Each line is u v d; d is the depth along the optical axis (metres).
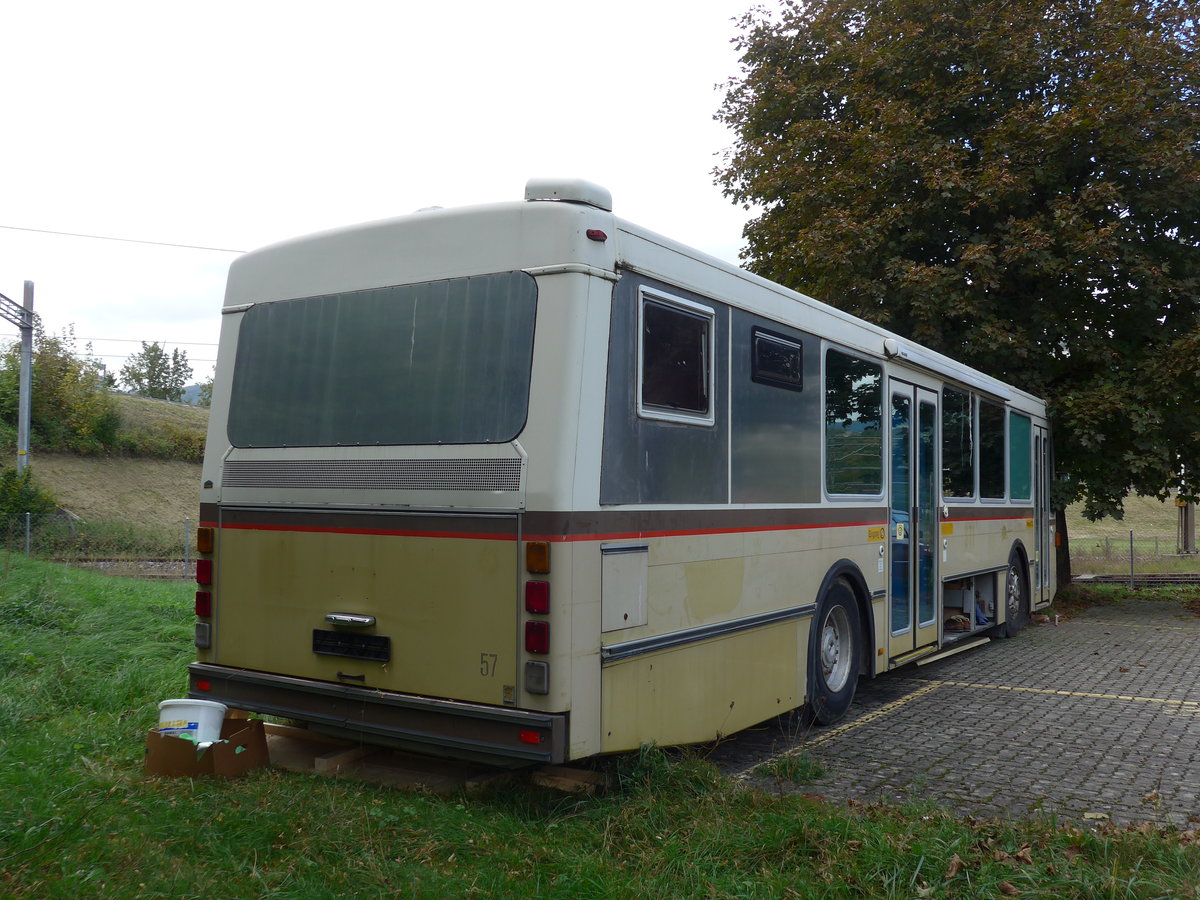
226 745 4.91
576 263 4.44
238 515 5.32
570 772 4.88
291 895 3.41
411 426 4.77
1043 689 8.22
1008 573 11.23
